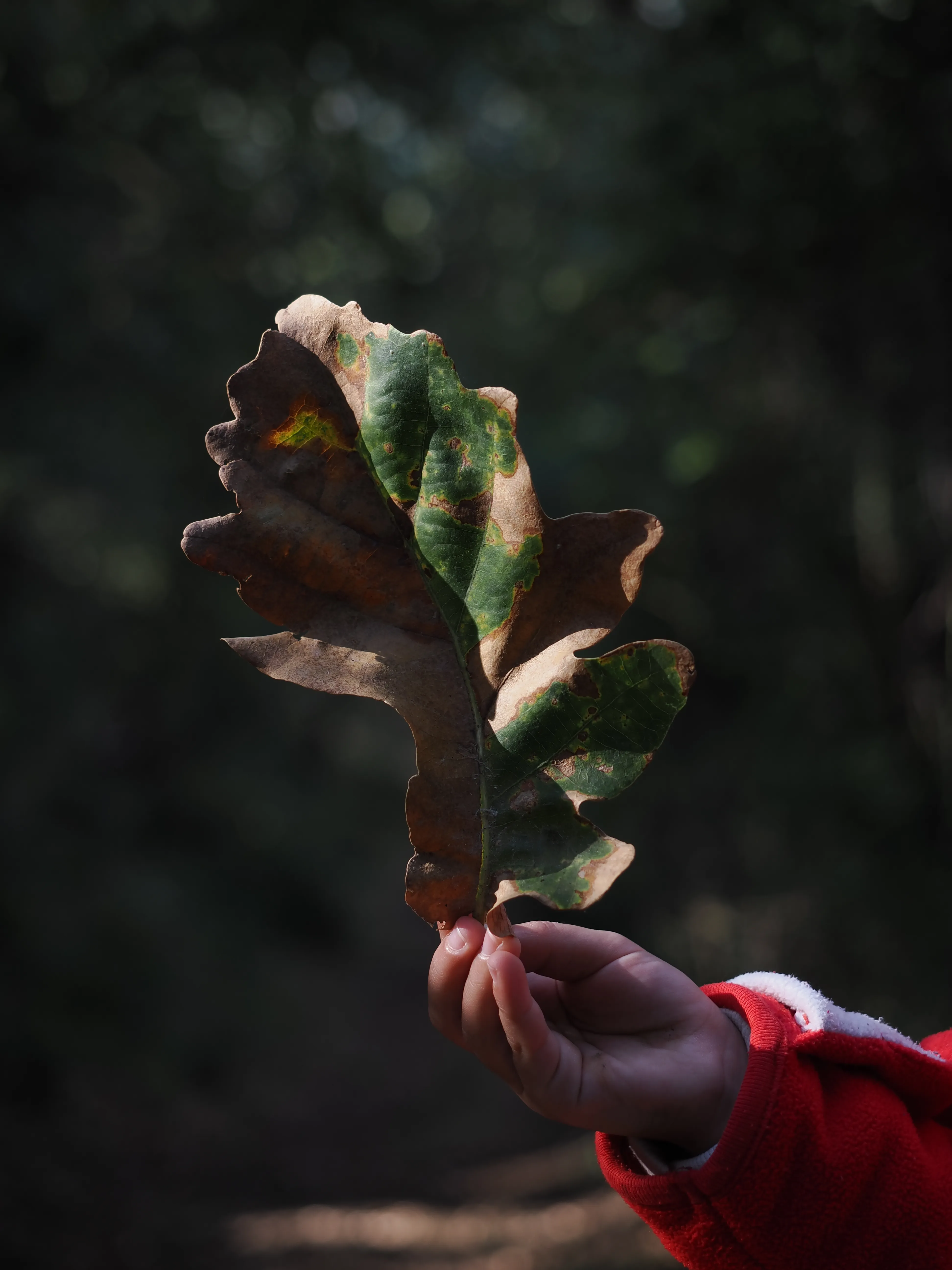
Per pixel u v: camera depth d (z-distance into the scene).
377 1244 4.94
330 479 0.61
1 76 4.88
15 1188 4.88
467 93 5.23
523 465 0.62
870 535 4.09
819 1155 0.66
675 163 3.56
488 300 6.12
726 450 4.38
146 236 5.93
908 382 3.70
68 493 6.38
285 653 0.60
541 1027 0.63
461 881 0.62
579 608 0.62
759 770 4.46
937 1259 0.66
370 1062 8.09
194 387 6.18
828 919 4.04
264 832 10.34
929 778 3.76
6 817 7.02
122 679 8.27
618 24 4.29
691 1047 0.71
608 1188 5.17
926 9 3.09
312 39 4.78
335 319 0.62
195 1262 4.67
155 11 4.78
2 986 6.10
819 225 3.46
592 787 0.61
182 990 7.48
